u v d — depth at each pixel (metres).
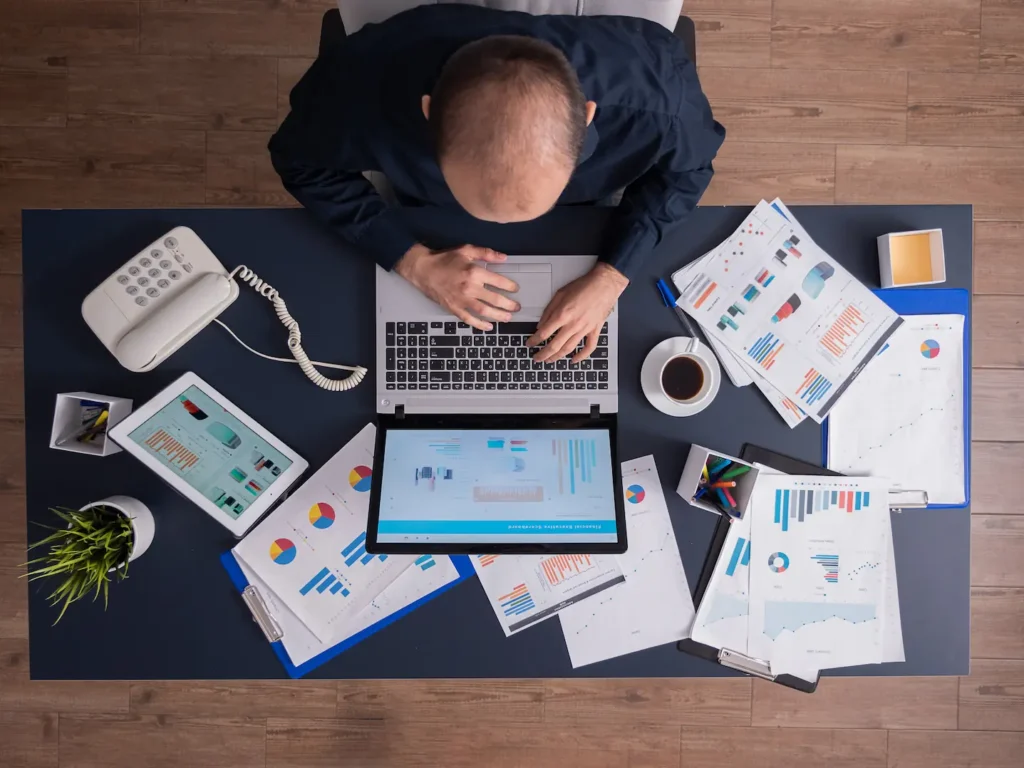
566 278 1.30
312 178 1.28
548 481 1.20
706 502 1.30
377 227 1.28
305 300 1.32
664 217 1.28
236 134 2.05
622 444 1.33
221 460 1.26
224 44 2.04
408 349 1.29
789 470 1.33
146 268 1.25
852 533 1.32
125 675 1.30
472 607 1.31
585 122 0.95
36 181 2.04
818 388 1.32
